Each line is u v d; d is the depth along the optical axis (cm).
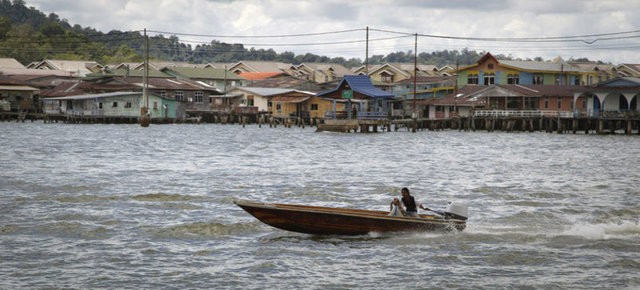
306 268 3638
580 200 5894
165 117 18462
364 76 14925
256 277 3488
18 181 6550
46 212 4975
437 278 3506
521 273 3594
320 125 15175
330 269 3631
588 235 4375
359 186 6644
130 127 16738
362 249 4009
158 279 3447
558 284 3428
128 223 4644
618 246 4106
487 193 6241
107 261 3728
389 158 9544
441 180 7162
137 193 5934
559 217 5097
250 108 19500
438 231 4306
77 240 4153
